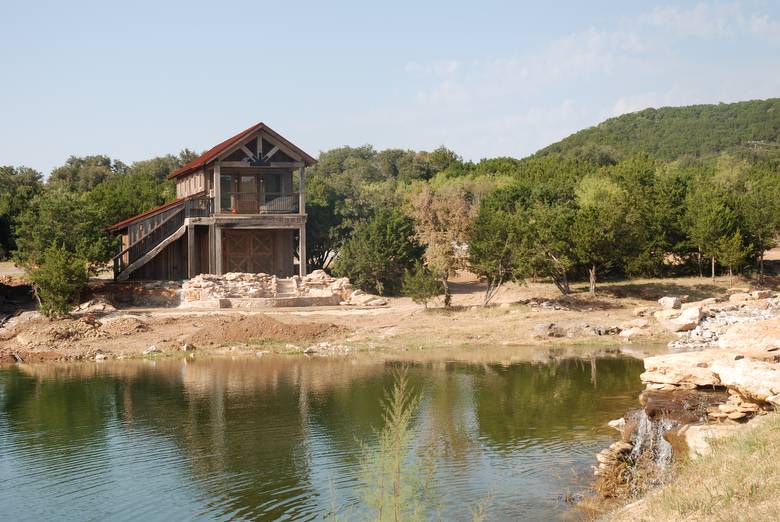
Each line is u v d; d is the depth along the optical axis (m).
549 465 20.12
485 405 27.45
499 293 59.53
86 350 41.31
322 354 40.56
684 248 64.12
